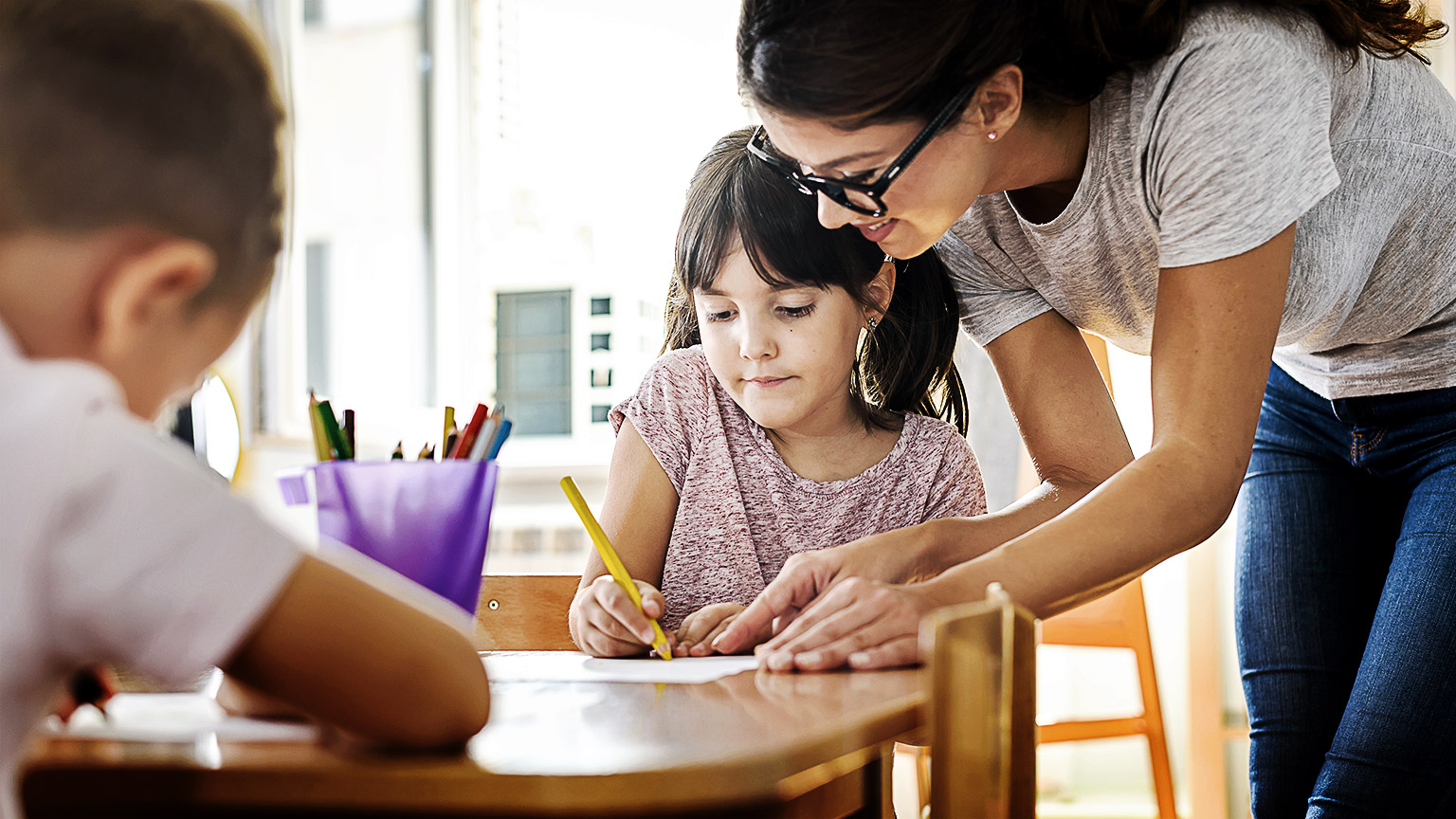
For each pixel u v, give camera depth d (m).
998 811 0.50
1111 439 1.10
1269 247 0.83
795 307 1.08
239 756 0.47
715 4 2.62
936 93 0.82
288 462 2.34
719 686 0.67
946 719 0.45
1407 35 0.97
